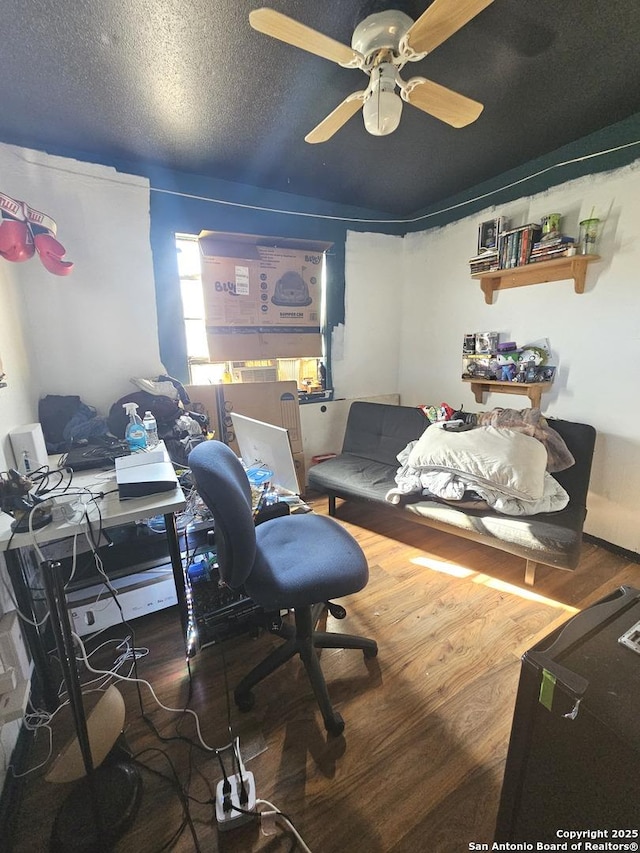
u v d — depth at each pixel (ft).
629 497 6.79
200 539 5.51
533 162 7.46
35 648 4.07
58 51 4.32
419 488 7.04
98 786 3.35
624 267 6.42
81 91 5.06
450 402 10.22
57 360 7.00
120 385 7.69
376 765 3.62
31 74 4.71
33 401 6.37
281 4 3.78
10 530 3.28
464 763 3.63
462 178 8.30
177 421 6.84
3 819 3.15
